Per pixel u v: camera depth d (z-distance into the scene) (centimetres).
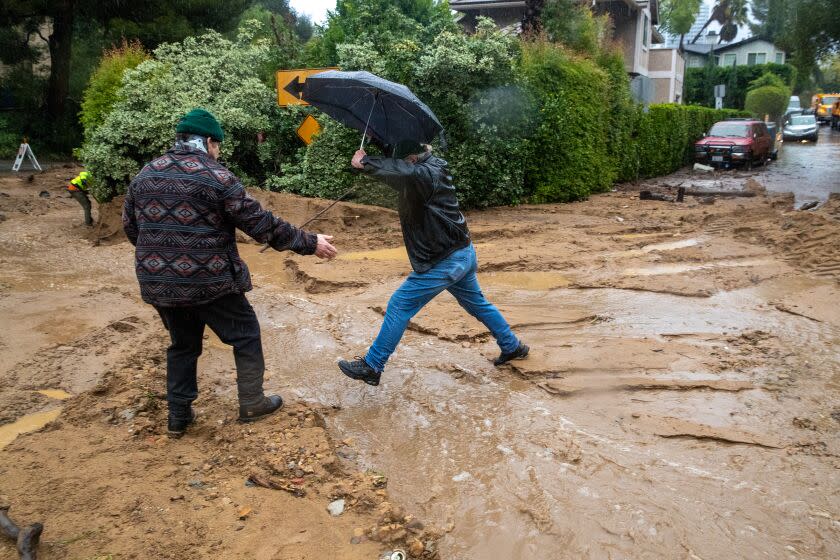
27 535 289
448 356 559
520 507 345
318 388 496
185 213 366
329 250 403
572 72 1526
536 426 434
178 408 407
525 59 1452
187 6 2600
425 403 470
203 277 374
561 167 1523
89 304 707
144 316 666
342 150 1276
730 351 564
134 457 380
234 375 517
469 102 1318
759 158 2661
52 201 1617
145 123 1190
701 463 389
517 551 312
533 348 568
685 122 2681
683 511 341
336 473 372
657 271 853
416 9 1858
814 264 845
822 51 2645
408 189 430
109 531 311
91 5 2531
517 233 1117
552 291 769
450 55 1246
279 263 932
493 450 404
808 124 4347
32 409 452
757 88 5138
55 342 590
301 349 577
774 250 943
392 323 456
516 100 1354
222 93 1312
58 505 329
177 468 372
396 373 523
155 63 1316
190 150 376
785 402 466
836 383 497
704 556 307
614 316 664
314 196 1286
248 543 307
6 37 2628
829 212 1240
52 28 3003
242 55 1399
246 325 411
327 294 764
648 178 2311
